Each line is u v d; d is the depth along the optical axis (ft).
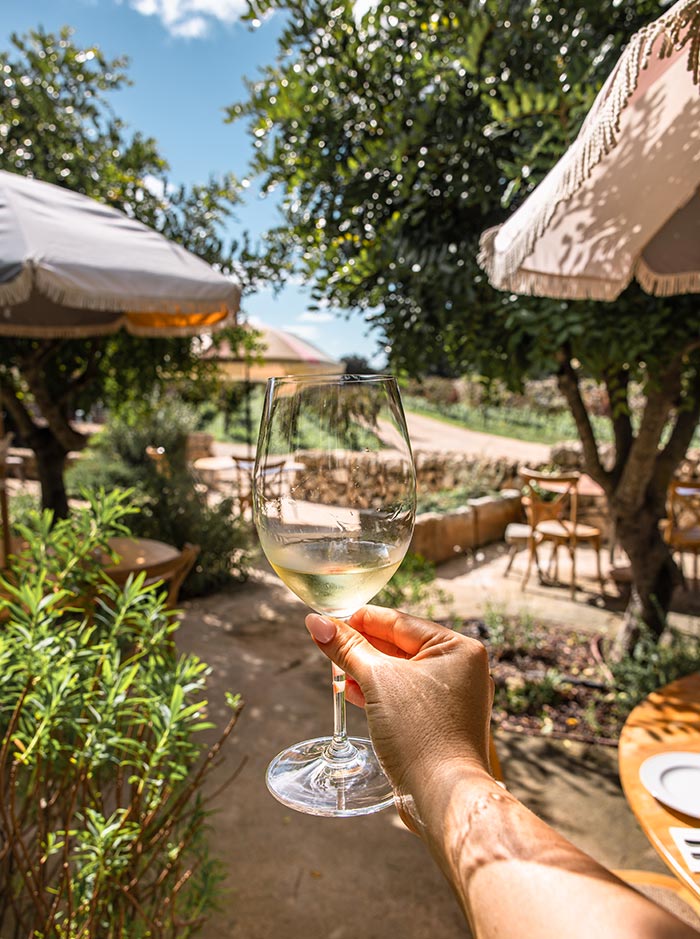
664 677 12.48
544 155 9.45
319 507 2.21
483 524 27.96
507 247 6.64
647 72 4.03
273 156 12.60
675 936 1.13
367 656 2.03
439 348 12.67
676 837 3.58
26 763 3.42
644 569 14.11
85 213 12.13
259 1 10.62
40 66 18.20
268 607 19.16
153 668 3.98
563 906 1.22
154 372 20.58
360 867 8.54
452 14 10.71
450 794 1.59
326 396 2.28
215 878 4.88
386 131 11.60
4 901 4.54
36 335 16.03
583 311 10.03
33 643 3.39
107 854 3.66
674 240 7.39
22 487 32.45
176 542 20.58
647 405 12.66
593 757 11.26
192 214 19.53
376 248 11.76
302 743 2.74
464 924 7.64
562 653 15.65
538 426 67.10
